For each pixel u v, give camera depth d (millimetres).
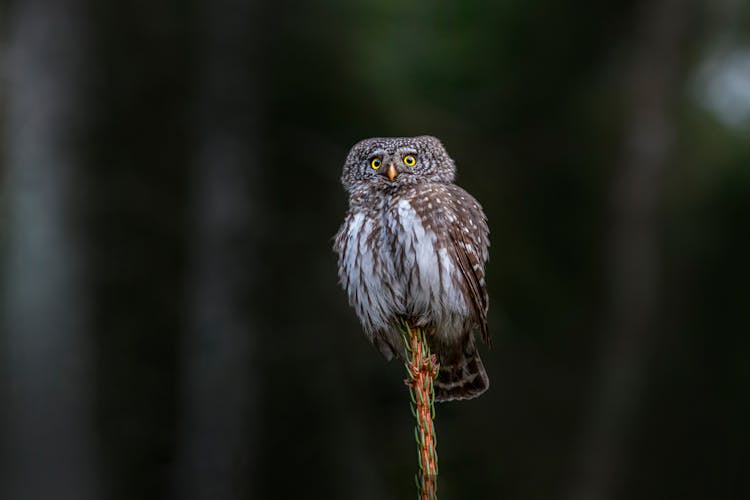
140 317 15227
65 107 15141
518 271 17000
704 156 18609
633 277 18391
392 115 15852
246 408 14695
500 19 16703
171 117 15773
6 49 15328
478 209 7816
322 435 14375
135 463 14859
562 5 17094
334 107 15719
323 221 15258
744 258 18891
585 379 18016
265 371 14820
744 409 19469
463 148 16641
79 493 14727
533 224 18047
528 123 17797
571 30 17422
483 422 15461
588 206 18438
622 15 17797
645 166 18234
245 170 15523
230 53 15641
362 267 7398
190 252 15531
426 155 7695
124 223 15352
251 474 14484
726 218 18719
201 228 15383
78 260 15031
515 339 16812
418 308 7316
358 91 15773
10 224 15008
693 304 19422
